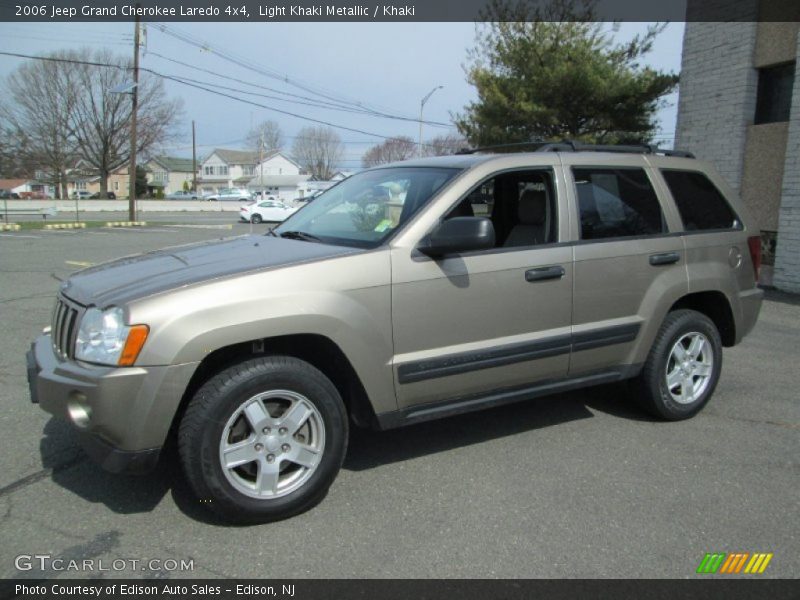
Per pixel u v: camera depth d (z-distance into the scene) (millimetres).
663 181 4754
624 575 2895
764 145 11367
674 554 3061
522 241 4277
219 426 3105
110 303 3078
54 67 61062
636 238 4465
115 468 3033
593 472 3910
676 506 3508
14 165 65938
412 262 3586
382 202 4074
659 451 4234
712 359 4875
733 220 5094
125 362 2957
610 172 4496
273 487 3275
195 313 3043
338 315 3340
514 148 5426
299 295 3262
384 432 4516
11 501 3451
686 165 4953
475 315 3787
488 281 3812
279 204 37188
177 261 3629
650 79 16703
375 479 3795
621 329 4352
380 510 3434
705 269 4785
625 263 4359
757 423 4773
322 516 3369
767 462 4086
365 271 3451
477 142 18859
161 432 3025
